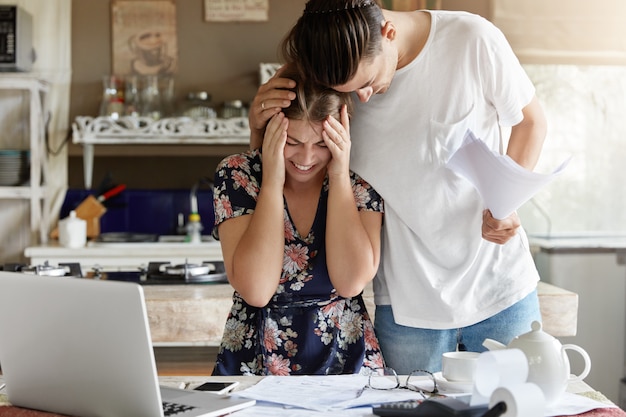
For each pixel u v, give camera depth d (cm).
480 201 208
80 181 509
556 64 493
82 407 148
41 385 152
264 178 199
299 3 505
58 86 502
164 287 316
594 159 493
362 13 181
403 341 215
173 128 474
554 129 492
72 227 455
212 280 334
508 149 217
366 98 193
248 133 477
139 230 508
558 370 147
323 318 203
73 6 504
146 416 141
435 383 163
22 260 500
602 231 492
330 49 180
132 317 136
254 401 155
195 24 505
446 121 205
